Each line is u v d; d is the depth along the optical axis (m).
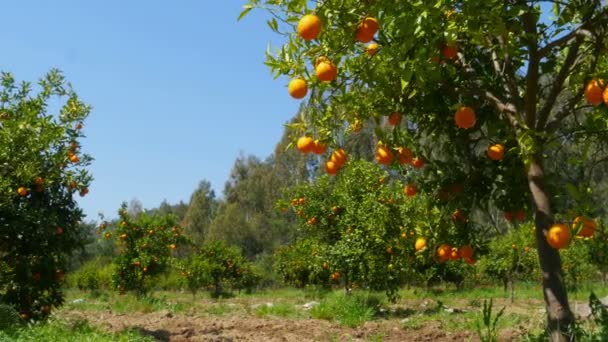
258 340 8.83
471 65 4.59
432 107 4.37
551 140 3.91
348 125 4.36
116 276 18.56
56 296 8.82
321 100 3.85
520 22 4.08
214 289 30.06
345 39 3.51
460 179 4.66
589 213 3.64
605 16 3.80
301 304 17.14
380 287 12.89
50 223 8.22
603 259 18.47
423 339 8.59
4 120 8.68
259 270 33.16
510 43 3.76
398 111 4.30
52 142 8.71
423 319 10.57
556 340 3.83
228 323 11.05
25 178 8.16
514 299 17.28
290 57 3.72
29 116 8.54
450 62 4.29
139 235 18.92
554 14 4.58
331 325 10.41
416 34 3.29
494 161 4.63
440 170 4.64
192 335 9.48
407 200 11.71
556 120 4.11
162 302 17.61
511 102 4.20
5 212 7.95
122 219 18.83
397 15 3.29
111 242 47.19
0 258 8.17
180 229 19.89
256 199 66.88
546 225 3.92
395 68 3.54
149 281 20.00
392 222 12.08
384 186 12.97
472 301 16.11
